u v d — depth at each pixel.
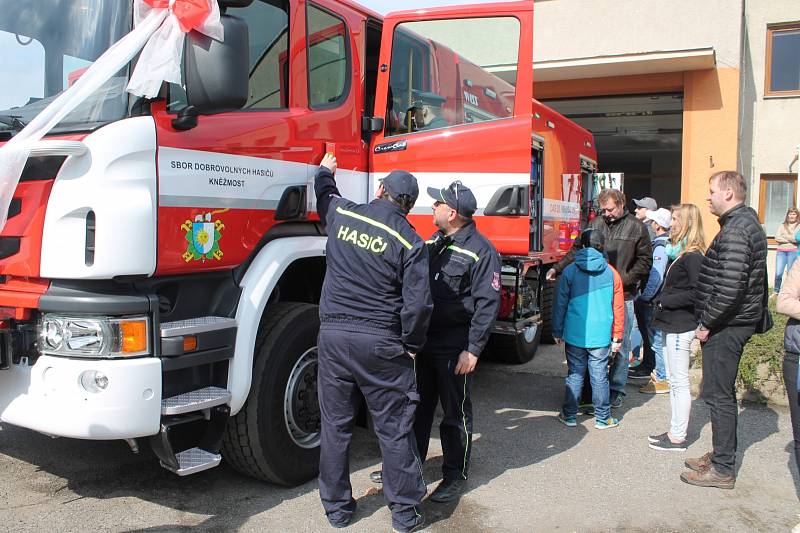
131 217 2.99
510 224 4.59
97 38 3.20
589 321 5.10
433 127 4.73
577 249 5.79
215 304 3.51
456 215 3.87
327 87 4.30
